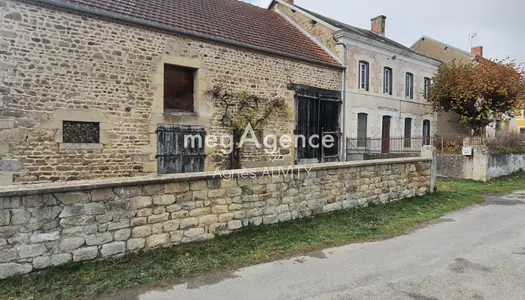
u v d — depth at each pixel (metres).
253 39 10.50
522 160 13.88
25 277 3.41
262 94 10.12
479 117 15.20
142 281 3.52
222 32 9.76
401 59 15.86
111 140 7.48
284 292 3.34
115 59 7.51
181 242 4.48
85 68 7.13
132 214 4.08
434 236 5.28
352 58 13.22
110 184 3.90
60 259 3.62
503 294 3.25
